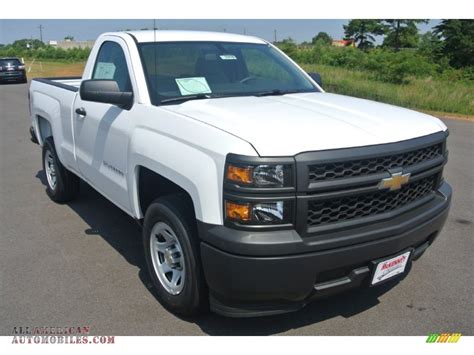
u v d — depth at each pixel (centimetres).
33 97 593
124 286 373
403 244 295
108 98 355
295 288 268
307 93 402
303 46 4691
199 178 276
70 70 3825
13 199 585
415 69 2450
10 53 6719
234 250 260
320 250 266
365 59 3153
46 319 329
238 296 272
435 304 349
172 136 306
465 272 399
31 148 889
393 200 294
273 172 256
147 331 316
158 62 380
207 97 369
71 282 379
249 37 477
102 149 404
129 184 361
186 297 309
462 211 553
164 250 332
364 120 304
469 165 783
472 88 2020
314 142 266
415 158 304
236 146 262
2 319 329
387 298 356
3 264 410
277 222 261
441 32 4581
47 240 461
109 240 461
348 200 278
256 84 407
